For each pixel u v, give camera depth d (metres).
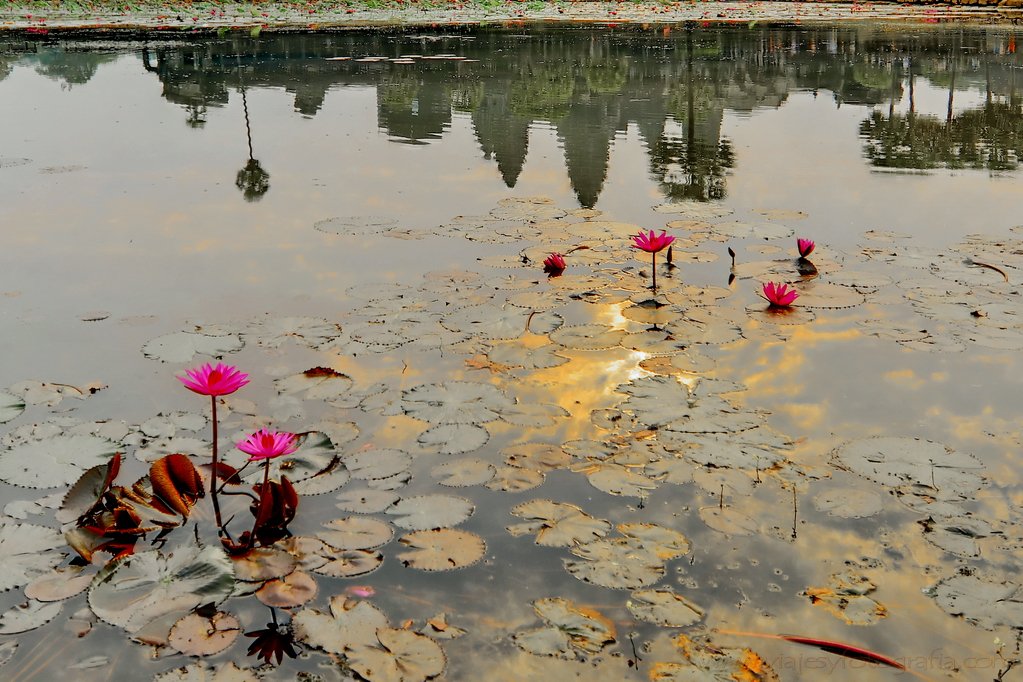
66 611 2.44
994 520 2.83
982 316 4.38
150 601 2.45
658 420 3.42
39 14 23.75
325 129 9.50
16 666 2.23
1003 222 6.01
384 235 5.76
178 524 2.77
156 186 7.04
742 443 3.26
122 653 2.28
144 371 3.82
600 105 11.05
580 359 3.94
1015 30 20.56
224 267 5.17
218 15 24.08
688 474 3.07
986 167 7.75
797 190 6.93
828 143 8.90
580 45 17.83
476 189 7.00
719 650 2.31
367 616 2.40
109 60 14.48
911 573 2.60
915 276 4.95
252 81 12.56
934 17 24.83
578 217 6.17
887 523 2.82
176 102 11.02
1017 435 3.33
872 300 4.62
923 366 3.89
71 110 10.48
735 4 30.64
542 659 2.27
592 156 8.20
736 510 2.88
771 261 5.21
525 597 2.49
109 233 5.82
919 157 8.21
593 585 2.54
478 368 3.84
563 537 2.73
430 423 3.37
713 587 2.54
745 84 12.80
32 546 2.68
